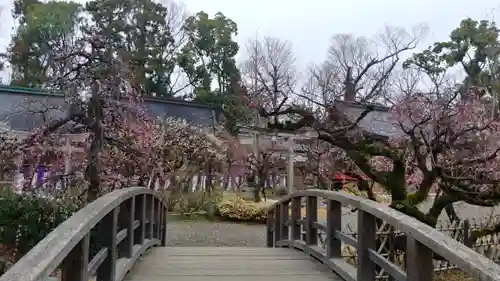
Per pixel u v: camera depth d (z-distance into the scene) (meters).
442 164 5.48
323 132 6.21
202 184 14.72
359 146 5.83
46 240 1.65
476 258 1.63
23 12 23.69
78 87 5.54
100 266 2.99
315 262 4.38
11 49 20.06
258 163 15.57
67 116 5.80
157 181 11.65
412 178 7.25
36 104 9.60
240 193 15.52
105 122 6.04
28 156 6.31
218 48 25.83
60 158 6.62
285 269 4.04
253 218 12.91
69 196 6.20
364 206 3.04
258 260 4.51
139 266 4.09
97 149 5.71
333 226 4.05
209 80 25.59
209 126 18.06
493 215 9.05
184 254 4.91
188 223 12.43
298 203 5.61
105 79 5.63
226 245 9.62
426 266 2.18
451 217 7.01
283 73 31.27
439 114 5.26
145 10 23.12
